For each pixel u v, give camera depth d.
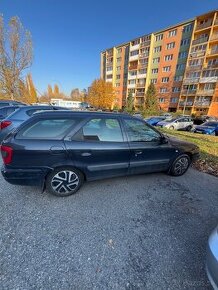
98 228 2.31
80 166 2.91
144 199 3.06
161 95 41.00
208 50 31.75
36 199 2.90
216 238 1.52
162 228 2.37
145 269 1.77
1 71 20.62
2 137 5.00
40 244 2.01
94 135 2.99
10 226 2.27
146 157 3.46
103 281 1.63
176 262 1.86
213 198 3.20
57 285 1.57
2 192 3.07
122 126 3.25
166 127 17.83
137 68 45.31
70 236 2.15
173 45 37.47
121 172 3.32
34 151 2.61
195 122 25.67
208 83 32.47
